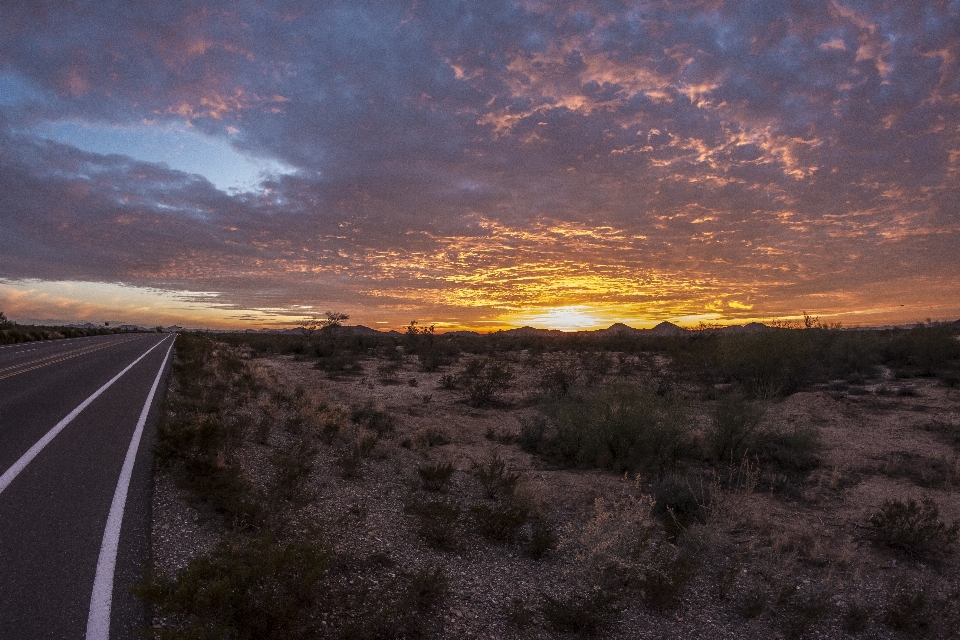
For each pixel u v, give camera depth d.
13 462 6.64
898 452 9.80
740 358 17.22
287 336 50.91
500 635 4.06
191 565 3.59
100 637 3.22
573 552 5.78
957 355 19.19
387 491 7.25
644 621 4.48
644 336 40.72
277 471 6.81
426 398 15.66
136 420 9.43
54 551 4.30
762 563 5.61
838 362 19.66
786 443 10.03
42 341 43.38
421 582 4.44
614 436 9.24
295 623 3.63
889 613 4.57
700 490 7.65
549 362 26.16
